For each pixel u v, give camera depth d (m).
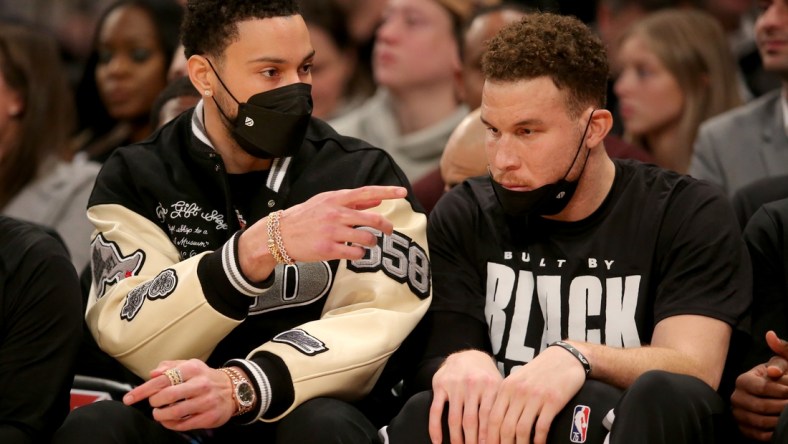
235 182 6.61
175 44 10.61
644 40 10.09
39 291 6.08
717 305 6.19
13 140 9.52
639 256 6.35
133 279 6.36
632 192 6.47
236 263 5.93
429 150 10.24
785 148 9.01
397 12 10.44
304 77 6.42
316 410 5.74
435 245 6.71
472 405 5.71
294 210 5.89
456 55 10.05
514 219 6.57
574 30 6.23
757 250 6.65
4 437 5.82
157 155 6.69
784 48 8.80
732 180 9.09
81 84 10.99
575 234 6.45
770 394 6.06
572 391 5.66
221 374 5.74
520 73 6.09
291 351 5.90
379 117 10.69
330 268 6.45
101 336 6.25
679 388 5.53
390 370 6.57
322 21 11.61
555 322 6.37
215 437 6.52
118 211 6.59
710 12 12.92
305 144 6.72
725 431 5.96
